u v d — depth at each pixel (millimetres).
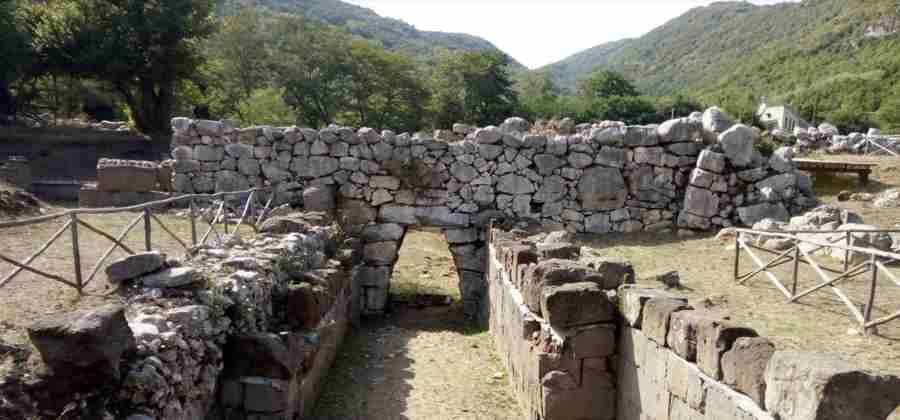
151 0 26516
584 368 5035
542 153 12367
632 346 4730
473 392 6918
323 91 44469
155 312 4289
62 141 24219
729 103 58000
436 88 51438
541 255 6609
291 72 43562
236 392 4875
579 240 11789
